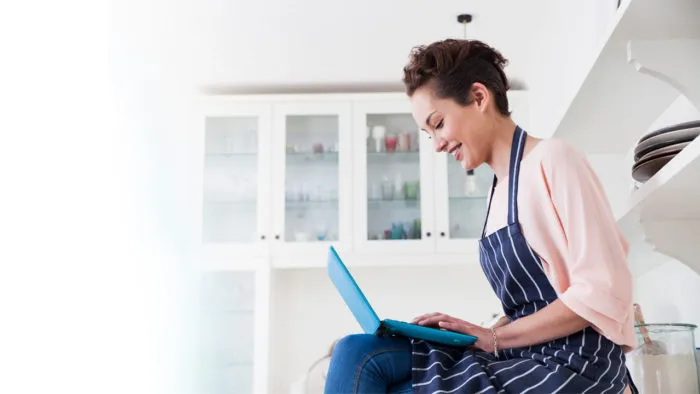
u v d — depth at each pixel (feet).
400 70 12.55
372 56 12.00
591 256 4.11
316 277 13.39
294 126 12.94
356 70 12.53
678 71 5.56
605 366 4.04
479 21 10.84
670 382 6.37
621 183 8.71
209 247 12.38
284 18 10.72
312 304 13.29
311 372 10.62
